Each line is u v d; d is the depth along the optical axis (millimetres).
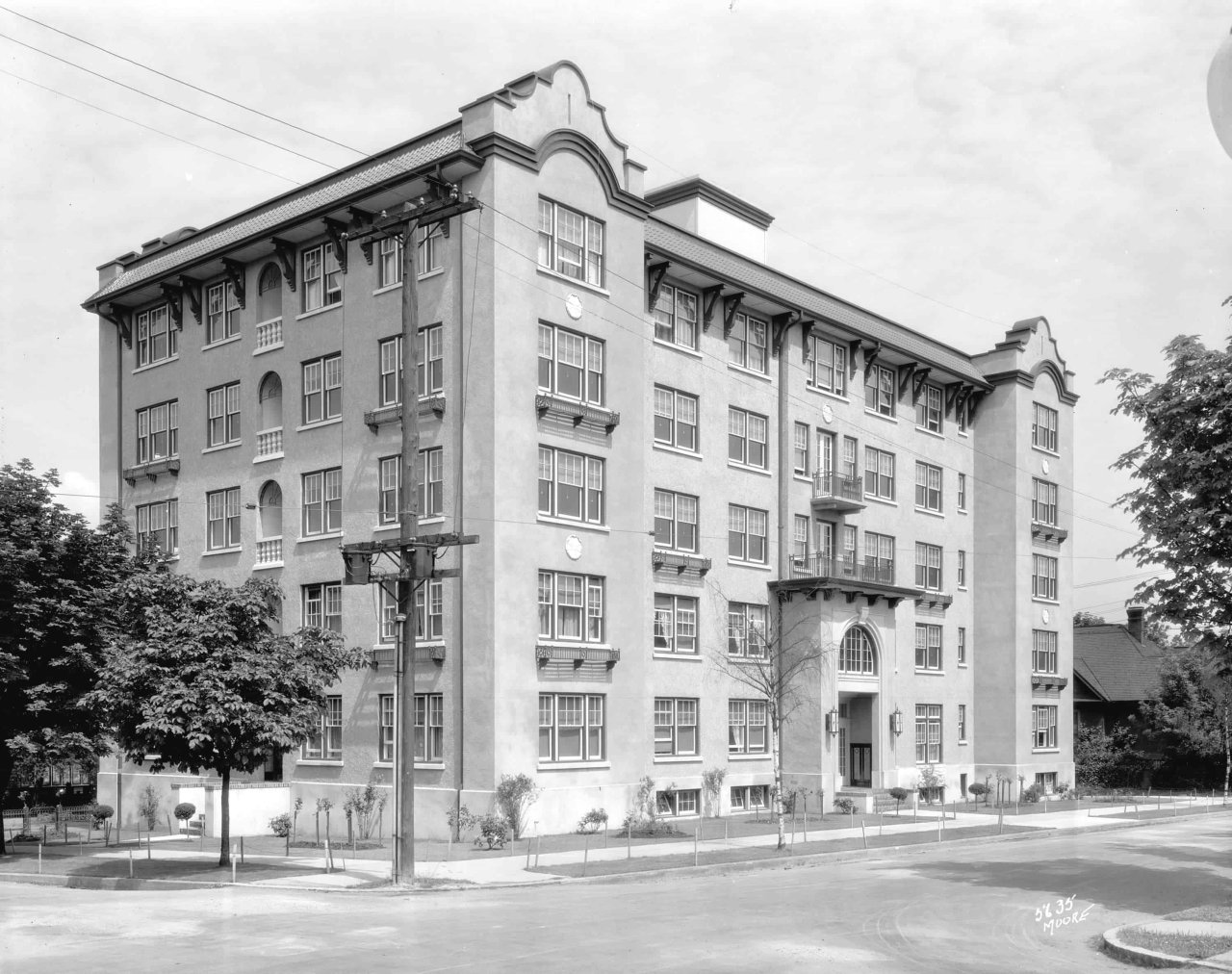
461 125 36344
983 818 44156
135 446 48000
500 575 34281
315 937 17047
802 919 19375
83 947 16250
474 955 15570
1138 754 66312
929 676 54625
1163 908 21531
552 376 36625
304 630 29250
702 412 43688
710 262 43656
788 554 46625
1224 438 20375
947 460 57531
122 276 48656
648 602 40156
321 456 39875
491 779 33531
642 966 14812
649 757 39781
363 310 38844
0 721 32219
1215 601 20750
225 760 26984
